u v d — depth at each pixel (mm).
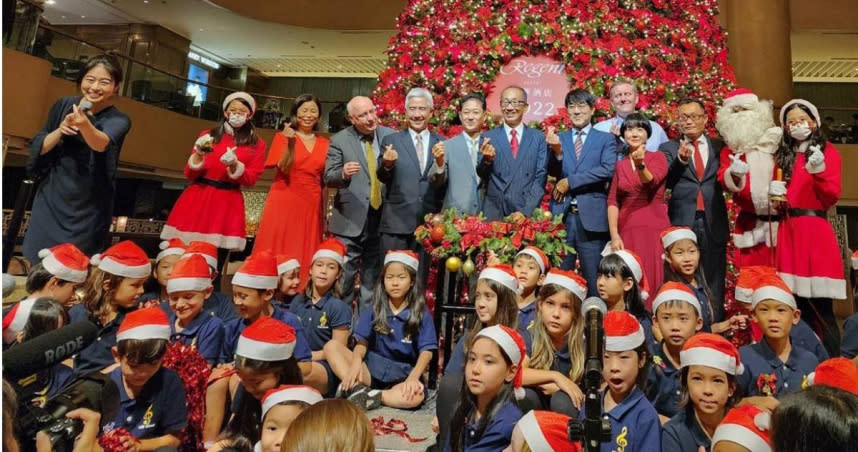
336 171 4574
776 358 2869
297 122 5023
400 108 6168
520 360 2152
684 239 3658
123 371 2277
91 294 3041
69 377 2141
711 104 6078
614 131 4934
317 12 15203
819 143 3793
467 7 6434
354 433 1346
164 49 16328
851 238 12578
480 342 2135
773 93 9672
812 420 1154
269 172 14586
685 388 2322
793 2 12906
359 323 3779
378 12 14969
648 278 3939
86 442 1332
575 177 4336
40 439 1186
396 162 4590
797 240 3719
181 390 2467
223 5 14555
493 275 3064
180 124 12867
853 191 11438
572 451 1586
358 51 17297
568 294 3012
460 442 2168
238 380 2762
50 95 9828
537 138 4574
